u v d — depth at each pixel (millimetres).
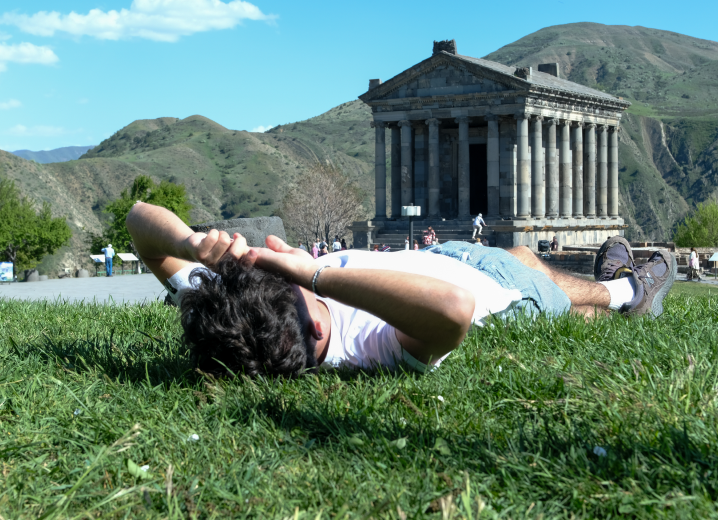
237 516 2242
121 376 3793
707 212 95438
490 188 56656
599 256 5797
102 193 166500
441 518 2162
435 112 57719
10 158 130625
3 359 4352
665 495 2250
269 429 2926
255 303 3146
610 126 68125
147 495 2314
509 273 4605
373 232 59312
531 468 2490
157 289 24234
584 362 3852
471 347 4234
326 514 2186
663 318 5488
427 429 2883
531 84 54219
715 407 3041
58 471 2592
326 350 3627
